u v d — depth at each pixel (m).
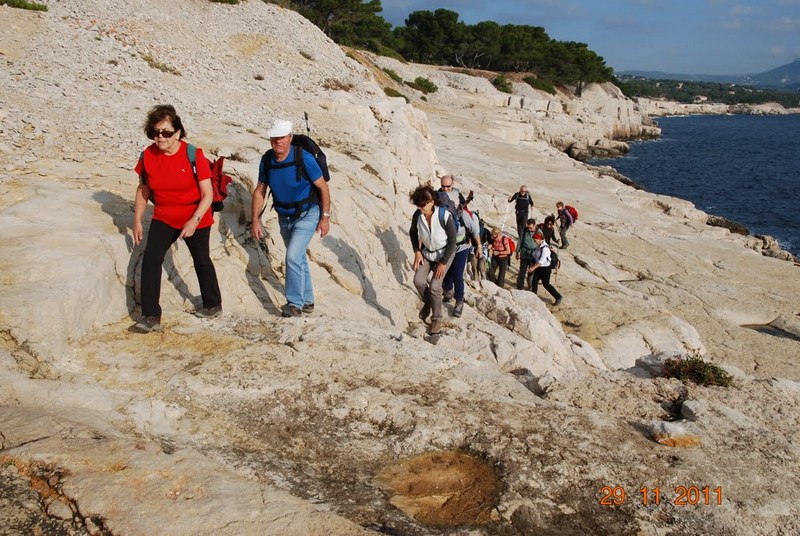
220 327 5.86
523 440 4.45
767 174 52.44
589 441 4.51
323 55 24.25
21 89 10.73
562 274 16.12
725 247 20.73
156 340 5.41
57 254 5.46
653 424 4.72
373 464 4.17
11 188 6.95
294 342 5.62
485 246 13.09
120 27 17.88
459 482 4.04
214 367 4.96
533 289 13.98
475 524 3.63
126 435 3.87
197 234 5.82
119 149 9.14
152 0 21.69
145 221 6.68
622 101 89.69
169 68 16.25
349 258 9.10
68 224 6.21
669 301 15.59
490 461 4.22
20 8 16.05
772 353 13.10
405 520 3.51
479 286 11.69
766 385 6.18
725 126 125.12
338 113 17.28
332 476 3.97
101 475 3.27
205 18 22.56
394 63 59.62
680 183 47.59
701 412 5.14
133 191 7.53
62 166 7.90
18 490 3.13
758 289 16.89
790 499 4.06
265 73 19.47
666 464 4.31
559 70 89.38
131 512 3.06
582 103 84.19
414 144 17.64
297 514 3.21
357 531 3.15
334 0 57.66
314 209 6.44
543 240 13.60
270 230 8.38
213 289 6.05
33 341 4.59
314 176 6.22
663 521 3.77
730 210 37.47
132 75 14.39
